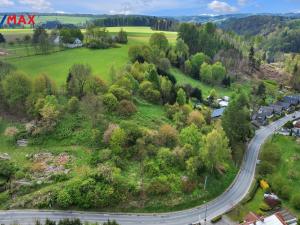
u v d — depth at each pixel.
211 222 100.56
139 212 102.12
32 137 124.25
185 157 117.00
